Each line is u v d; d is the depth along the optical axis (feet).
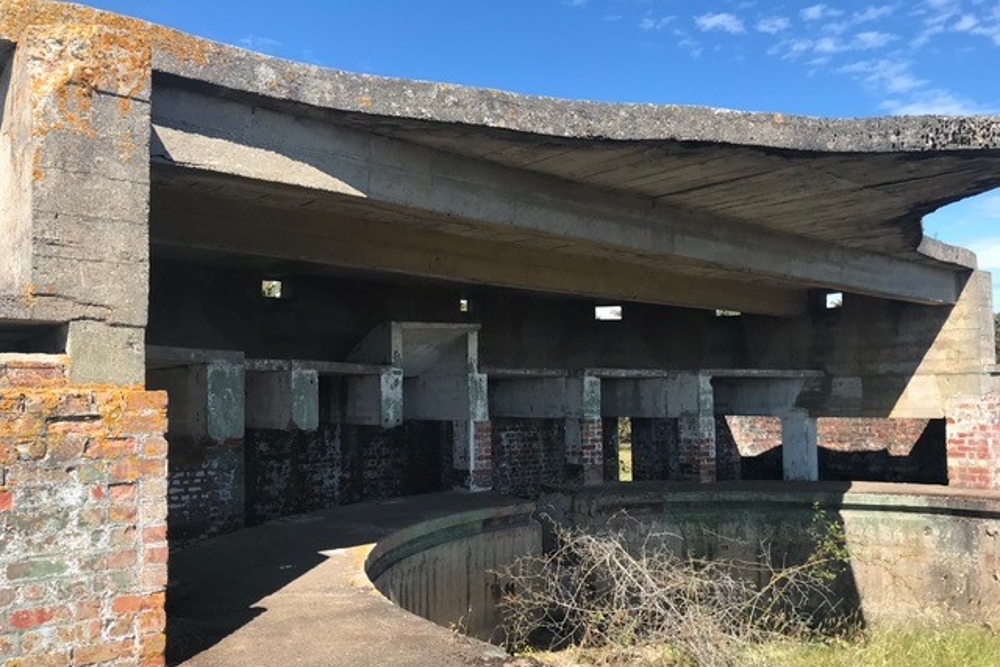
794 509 37.11
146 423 12.52
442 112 18.28
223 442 24.13
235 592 18.08
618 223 25.50
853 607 35.68
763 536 37.45
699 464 39.55
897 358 41.60
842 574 36.09
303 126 18.03
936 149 20.51
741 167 22.33
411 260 27.53
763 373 42.37
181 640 14.53
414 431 41.86
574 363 45.65
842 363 43.47
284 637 14.75
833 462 50.31
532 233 23.72
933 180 23.57
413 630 15.21
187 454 25.20
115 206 12.92
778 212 27.91
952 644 27.30
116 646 12.04
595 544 23.88
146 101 13.38
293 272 34.32
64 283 12.35
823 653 25.84
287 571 20.11
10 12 12.91
